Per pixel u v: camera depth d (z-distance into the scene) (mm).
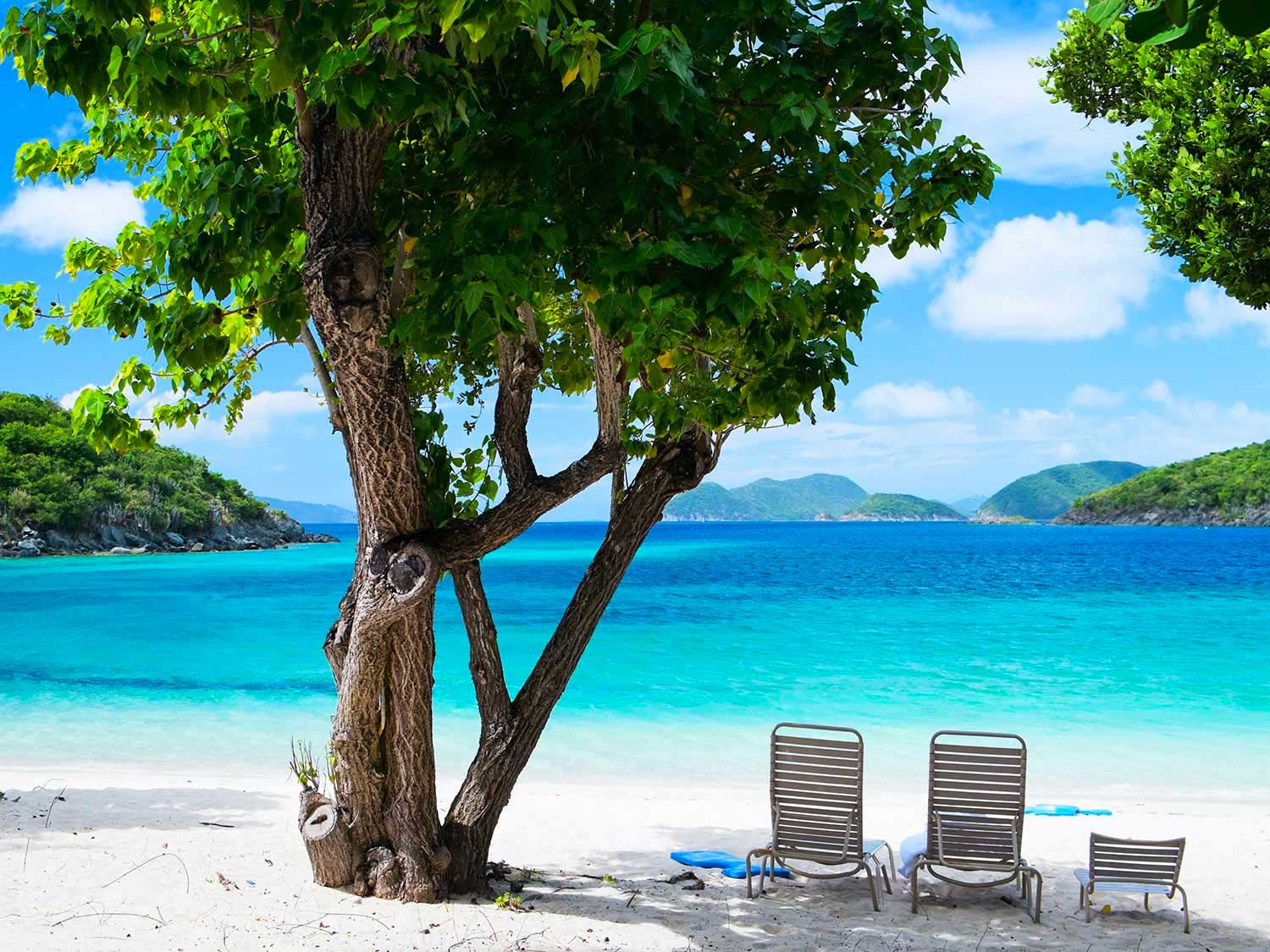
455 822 6762
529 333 6539
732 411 5809
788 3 5145
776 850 7047
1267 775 11898
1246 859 8258
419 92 4301
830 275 6184
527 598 38688
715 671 20031
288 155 6578
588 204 5004
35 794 10039
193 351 6457
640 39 4145
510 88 5195
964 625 28469
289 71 4312
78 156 6746
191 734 14211
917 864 6891
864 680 18875
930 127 5645
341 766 6457
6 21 4324
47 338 6758
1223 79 6699
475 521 6328
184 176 6430
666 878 7562
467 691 17469
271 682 18969
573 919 6320
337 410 6613
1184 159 6828
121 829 8484
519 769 6816
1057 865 8125
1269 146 6395
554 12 4941
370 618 6051
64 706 16422
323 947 5566
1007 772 6887
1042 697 17047
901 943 6176
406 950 5551
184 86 4547
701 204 5012
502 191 5262
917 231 5949
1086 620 29781
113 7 4121
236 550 132000
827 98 5484
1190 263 7203
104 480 119562
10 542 102625
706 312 4551
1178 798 10875
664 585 46906
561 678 6832
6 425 117688
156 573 65938
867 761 12609
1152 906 7090
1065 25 8172
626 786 11281
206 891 6551
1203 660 21531
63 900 6352
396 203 5789
